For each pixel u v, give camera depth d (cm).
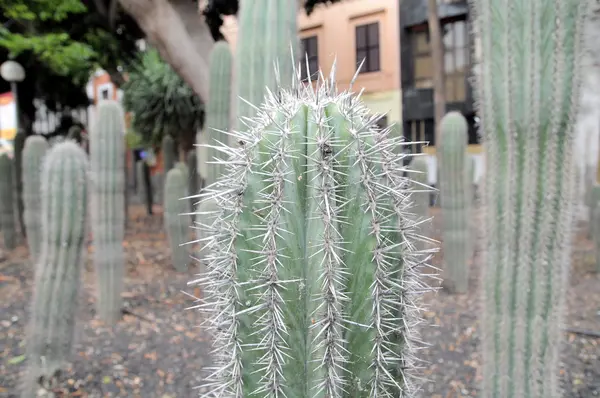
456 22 1061
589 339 357
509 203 198
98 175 393
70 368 320
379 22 1053
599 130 761
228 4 718
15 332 376
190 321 407
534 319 196
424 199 466
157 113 1023
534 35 188
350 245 129
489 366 207
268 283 126
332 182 127
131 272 568
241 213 129
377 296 127
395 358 131
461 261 458
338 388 128
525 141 193
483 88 207
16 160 728
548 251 194
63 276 286
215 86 382
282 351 129
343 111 133
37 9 771
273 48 254
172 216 566
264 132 132
